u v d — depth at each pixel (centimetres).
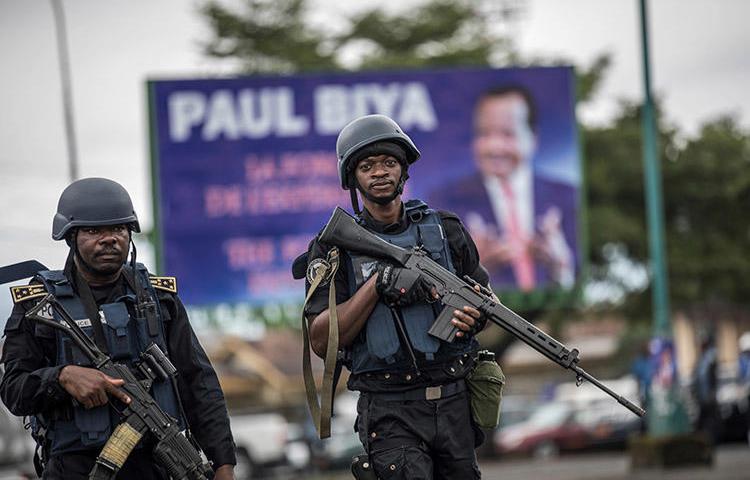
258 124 3378
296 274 923
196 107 3366
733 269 5534
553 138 3481
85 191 867
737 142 5609
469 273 925
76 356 855
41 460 884
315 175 3397
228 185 3369
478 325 890
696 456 2842
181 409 874
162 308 888
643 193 5556
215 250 3366
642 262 5509
